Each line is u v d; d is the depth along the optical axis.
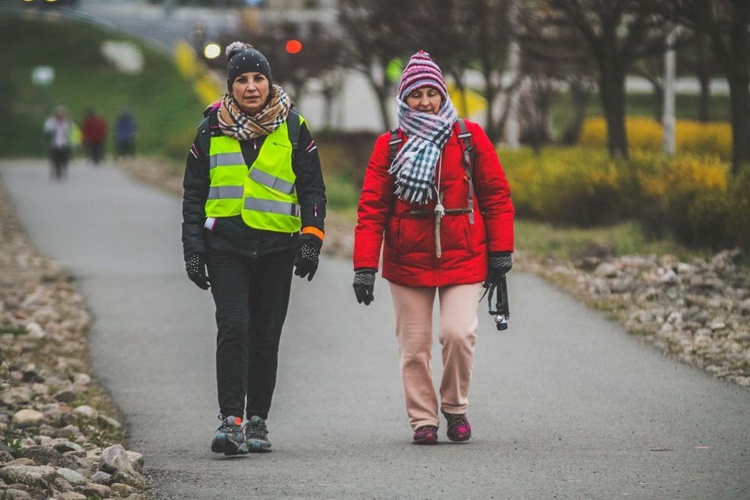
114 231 62.50
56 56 182.50
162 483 17.39
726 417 21.44
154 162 127.62
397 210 19.89
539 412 22.45
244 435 19.77
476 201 19.91
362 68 101.88
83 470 18.09
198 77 175.38
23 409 23.81
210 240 19.39
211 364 29.08
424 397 20.19
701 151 90.69
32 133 156.25
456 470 17.83
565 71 81.12
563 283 39.28
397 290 20.09
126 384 26.78
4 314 35.81
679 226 44.78
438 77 19.59
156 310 37.44
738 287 35.94
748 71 46.72
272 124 19.39
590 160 59.69
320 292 40.12
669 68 79.62
